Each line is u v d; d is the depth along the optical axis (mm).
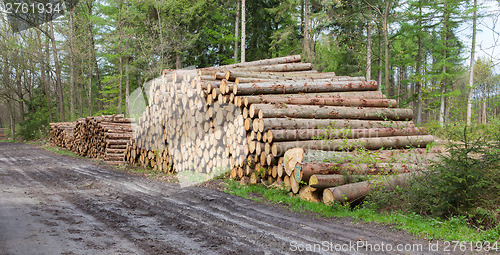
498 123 6359
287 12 21797
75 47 25031
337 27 21938
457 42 22125
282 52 24578
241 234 4477
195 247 3988
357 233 4473
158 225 4934
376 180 5918
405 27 21188
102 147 13523
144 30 22734
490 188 4797
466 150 5008
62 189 7781
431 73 22734
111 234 4492
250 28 27203
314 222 4988
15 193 7219
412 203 5332
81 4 26078
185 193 7082
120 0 21906
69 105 32344
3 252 3762
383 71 27156
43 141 24547
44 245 4016
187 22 22938
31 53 26719
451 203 4965
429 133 8773
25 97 35625
